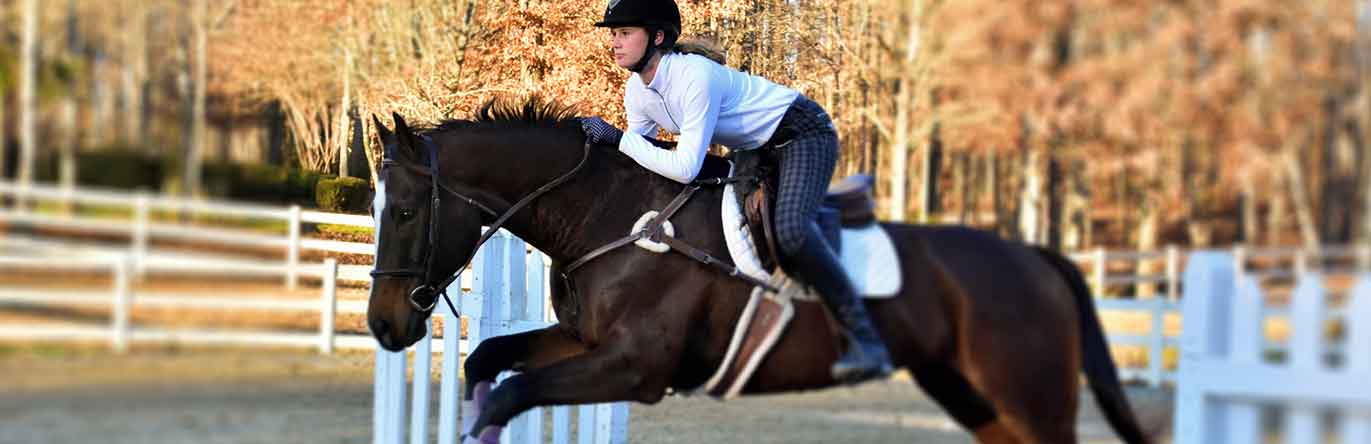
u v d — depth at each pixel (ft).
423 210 12.76
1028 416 13.48
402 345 12.76
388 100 35.73
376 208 12.87
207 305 15.29
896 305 13.26
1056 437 13.58
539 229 13.28
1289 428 10.39
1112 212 46.98
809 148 13.05
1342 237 45.96
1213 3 46.60
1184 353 11.04
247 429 15.69
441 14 36.91
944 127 45.06
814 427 22.75
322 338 20.65
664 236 12.89
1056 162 46.52
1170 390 26.96
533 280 15.75
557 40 33.12
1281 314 10.84
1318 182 46.96
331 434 17.11
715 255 13.01
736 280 13.07
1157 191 46.98
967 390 14.32
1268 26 47.09
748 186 13.28
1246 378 10.62
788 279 13.08
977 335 13.44
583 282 13.14
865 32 39.88
